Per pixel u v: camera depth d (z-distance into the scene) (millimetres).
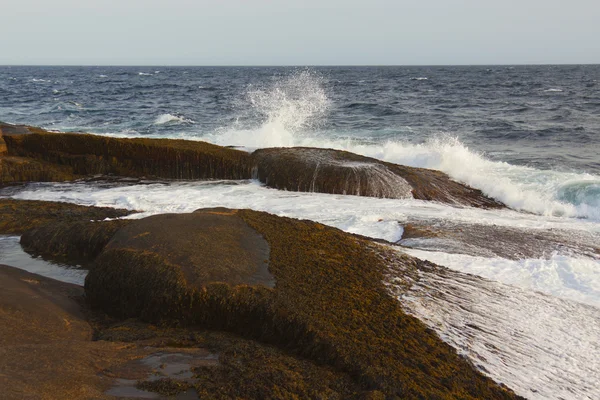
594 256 7688
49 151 13195
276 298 5246
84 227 7789
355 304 5340
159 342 4883
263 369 4336
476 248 7875
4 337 4801
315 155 12828
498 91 45312
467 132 20891
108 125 23734
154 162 13031
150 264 5715
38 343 4766
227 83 63344
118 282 5727
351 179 11562
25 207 9797
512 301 5906
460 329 5195
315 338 4754
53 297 5953
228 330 5273
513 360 4836
